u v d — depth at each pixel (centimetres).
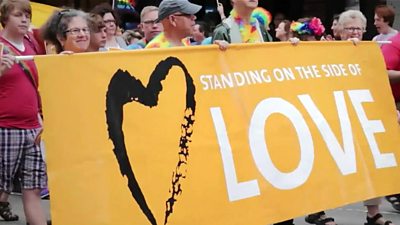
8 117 626
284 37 1098
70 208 489
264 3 1705
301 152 614
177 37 635
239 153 574
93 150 499
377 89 692
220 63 577
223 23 657
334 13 1644
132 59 523
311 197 614
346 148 648
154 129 529
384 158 679
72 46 605
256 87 598
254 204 576
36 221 628
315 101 638
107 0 1608
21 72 634
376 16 1010
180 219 535
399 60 815
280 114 607
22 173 632
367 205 768
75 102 495
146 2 1575
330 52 666
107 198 502
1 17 643
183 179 539
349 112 661
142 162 520
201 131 555
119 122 512
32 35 688
